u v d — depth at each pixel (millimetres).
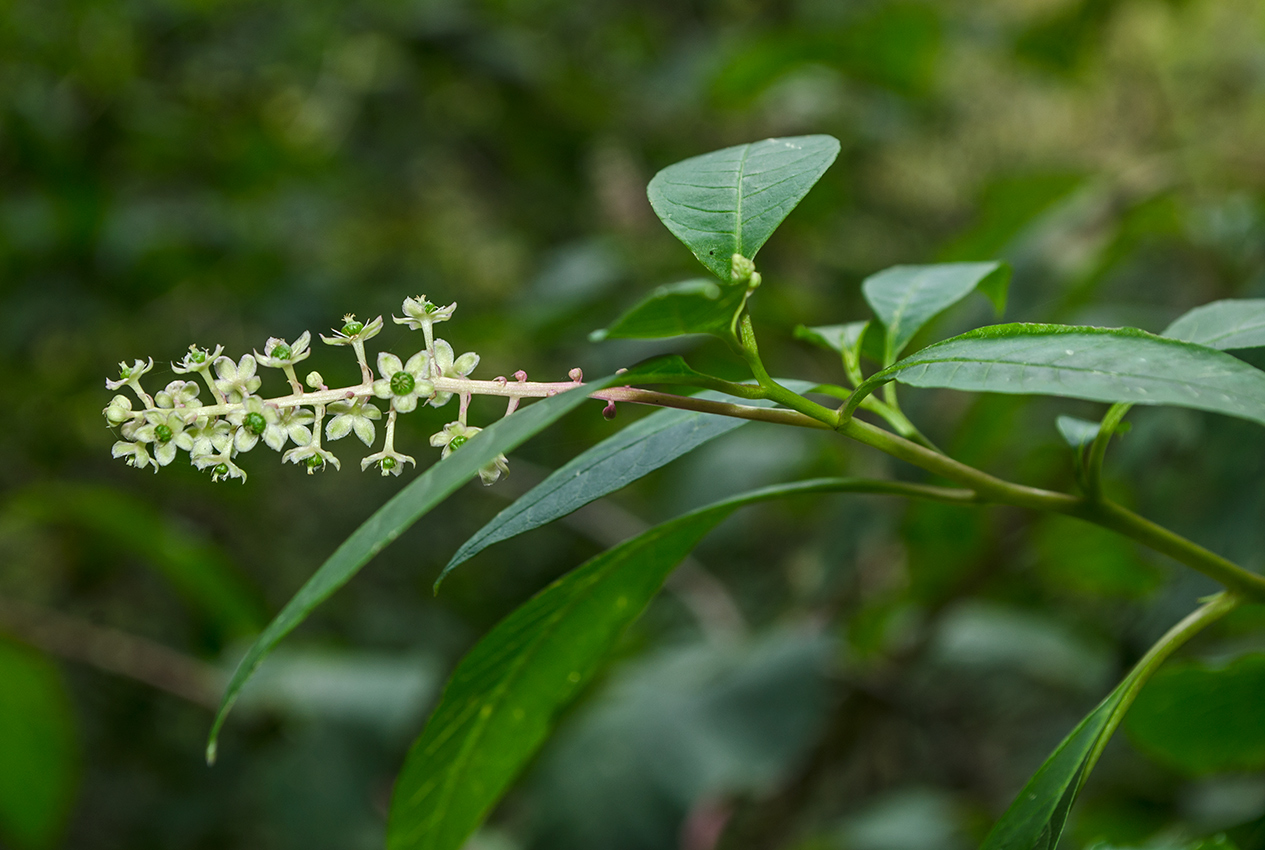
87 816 950
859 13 1100
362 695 754
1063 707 947
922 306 391
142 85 1045
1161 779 670
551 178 1250
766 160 354
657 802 601
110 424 346
